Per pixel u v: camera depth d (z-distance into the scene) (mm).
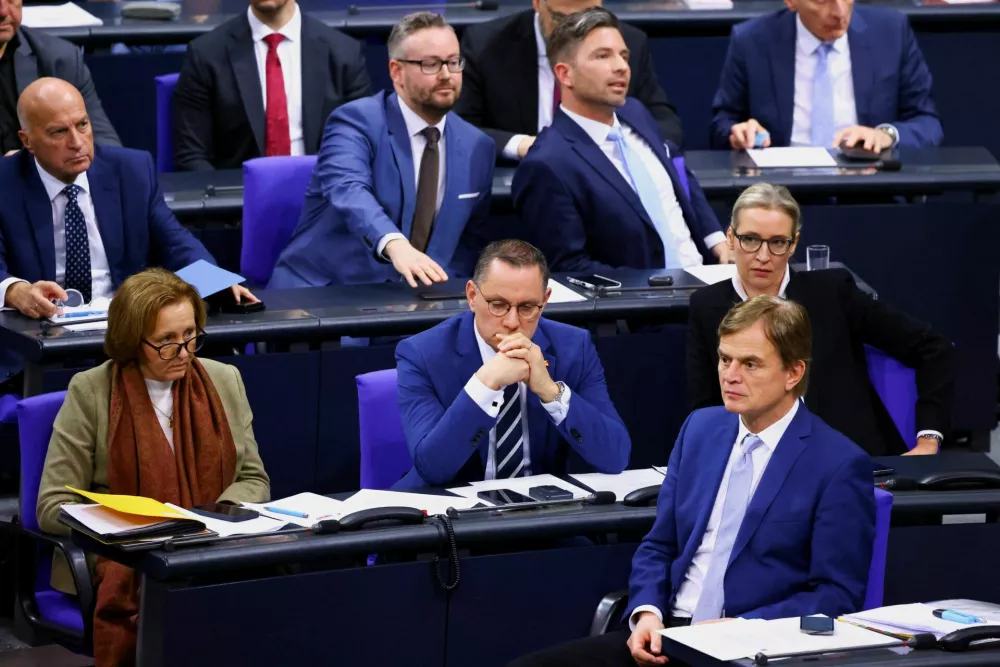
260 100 16031
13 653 10359
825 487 8375
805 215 14102
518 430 9953
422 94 13070
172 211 13719
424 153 13320
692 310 11328
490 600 8727
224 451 9867
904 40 16578
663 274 12680
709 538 8625
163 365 9523
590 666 8328
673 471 8867
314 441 11477
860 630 7516
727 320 8484
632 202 13117
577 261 13047
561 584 8883
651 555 8719
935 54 18078
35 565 9523
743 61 16688
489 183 13641
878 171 14641
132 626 8852
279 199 13734
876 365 11523
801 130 16516
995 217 14180
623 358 11914
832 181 14297
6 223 12258
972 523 9062
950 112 18203
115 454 9477
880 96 16422
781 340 8336
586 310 11672
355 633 8438
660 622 8375
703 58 18328
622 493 9336
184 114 16016
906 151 15578
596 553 8945
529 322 9648
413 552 8742
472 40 16547
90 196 12516
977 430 14562
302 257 13320
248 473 10047
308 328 11305
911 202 14758
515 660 8344
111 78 17250
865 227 14156
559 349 10109
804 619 7480
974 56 18078
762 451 8594
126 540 8008
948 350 11258
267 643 8211
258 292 12266
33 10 17797
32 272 12289
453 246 13461
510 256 9539
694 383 11273
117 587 8852
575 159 13078
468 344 9930
